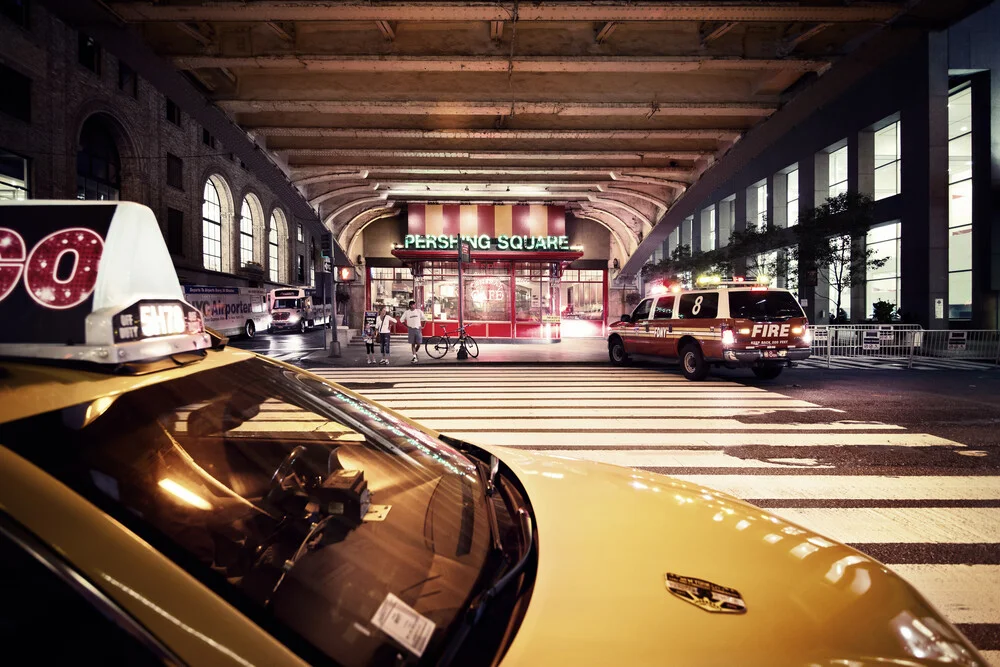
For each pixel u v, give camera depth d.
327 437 2.22
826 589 1.30
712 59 12.26
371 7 10.24
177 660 0.81
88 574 0.85
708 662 1.02
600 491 1.82
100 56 22.23
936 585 3.03
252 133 16.48
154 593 0.88
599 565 1.33
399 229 28.89
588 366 14.84
